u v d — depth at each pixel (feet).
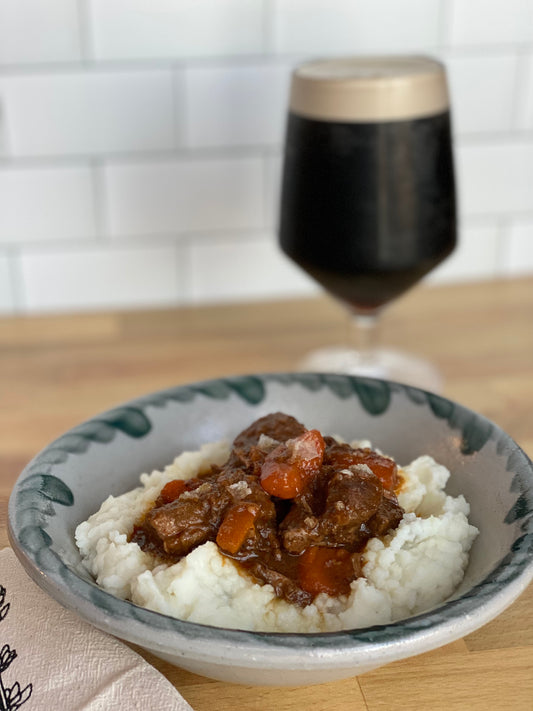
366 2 2.43
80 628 1.15
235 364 2.25
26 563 1.09
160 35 2.39
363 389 1.55
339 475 1.25
